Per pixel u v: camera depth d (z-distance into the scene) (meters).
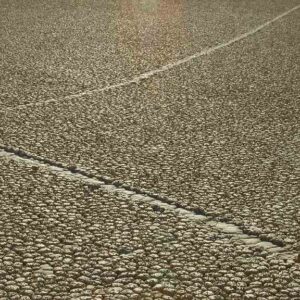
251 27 15.98
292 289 4.94
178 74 11.34
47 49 12.88
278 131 8.44
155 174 6.98
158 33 14.84
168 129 8.41
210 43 13.98
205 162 7.34
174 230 5.80
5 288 4.86
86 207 6.20
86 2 19.16
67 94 9.91
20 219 5.94
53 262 5.24
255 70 11.78
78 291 4.85
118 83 10.62
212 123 8.70
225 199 6.42
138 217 6.02
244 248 5.52
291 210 6.21
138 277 5.05
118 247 5.48
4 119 8.64
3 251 5.38
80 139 7.97
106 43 13.60
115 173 6.98
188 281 5.01
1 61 11.83
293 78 11.28
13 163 7.21
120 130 8.33
